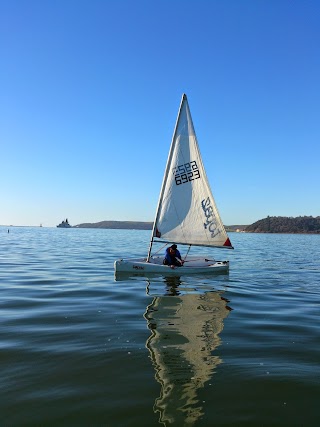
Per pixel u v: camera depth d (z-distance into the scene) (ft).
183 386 21.81
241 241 303.48
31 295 49.80
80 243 207.31
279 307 44.47
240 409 19.34
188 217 69.00
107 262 95.96
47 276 68.49
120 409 19.17
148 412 18.93
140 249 153.38
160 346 28.81
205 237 69.21
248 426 17.88
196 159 68.90
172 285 59.00
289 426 17.88
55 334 31.78
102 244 198.39
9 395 20.53
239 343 29.86
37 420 18.12
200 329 33.99
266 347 28.89
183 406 19.54
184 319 37.73
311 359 26.32
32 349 27.86
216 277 68.90
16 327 33.96
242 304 45.85
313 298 50.83
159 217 68.74
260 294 53.16
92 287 56.44
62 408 19.22
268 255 135.44
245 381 22.53
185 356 26.66
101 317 38.09
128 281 62.49
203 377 23.07
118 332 32.60
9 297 48.21
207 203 69.31
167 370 24.08
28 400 19.99
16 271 75.56
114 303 45.24
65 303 44.93
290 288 59.26
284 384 22.15
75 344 29.09
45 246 170.30
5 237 278.67
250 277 71.05
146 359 25.99
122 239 283.38
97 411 18.97
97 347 28.43
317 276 75.00
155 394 20.80
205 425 17.87
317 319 38.52
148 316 38.78
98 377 22.94
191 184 68.95
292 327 35.12
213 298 49.26
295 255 137.28
